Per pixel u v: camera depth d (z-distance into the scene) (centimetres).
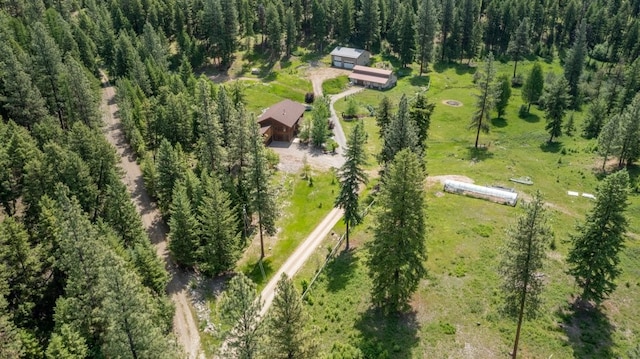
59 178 6512
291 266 6166
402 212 4381
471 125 9281
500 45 16200
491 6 15862
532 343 4359
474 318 4700
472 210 6600
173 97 8569
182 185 6844
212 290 5828
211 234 5881
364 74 13688
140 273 5156
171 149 7056
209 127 7544
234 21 14312
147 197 7862
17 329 4350
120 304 3494
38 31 9244
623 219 4316
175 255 6041
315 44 15900
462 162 8444
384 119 8675
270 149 8994
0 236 4962
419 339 4512
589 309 4741
